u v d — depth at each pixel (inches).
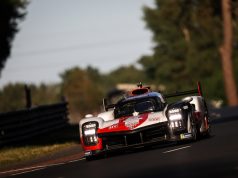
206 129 2172.7
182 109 1926.7
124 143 1904.5
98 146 1911.9
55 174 1612.9
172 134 1908.2
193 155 1633.9
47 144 2684.5
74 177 1481.3
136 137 1897.1
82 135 1937.7
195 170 1339.8
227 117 3489.2
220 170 1300.4
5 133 2765.7
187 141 2087.8
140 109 2020.2
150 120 1921.8
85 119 1969.7
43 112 3289.9
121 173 1439.5
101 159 1911.9
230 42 7047.2
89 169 1630.2
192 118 1983.3
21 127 2945.4
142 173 1390.3
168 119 1913.1
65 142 2694.4
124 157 1846.7
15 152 2442.2
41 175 1635.1
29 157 2279.8
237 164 1362.0
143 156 1780.3
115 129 1913.1
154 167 1473.9
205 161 1473.9
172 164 1488.7
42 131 3238.2
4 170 1971.0
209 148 1768.0
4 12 4244.6
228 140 1967.3
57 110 3543.3
